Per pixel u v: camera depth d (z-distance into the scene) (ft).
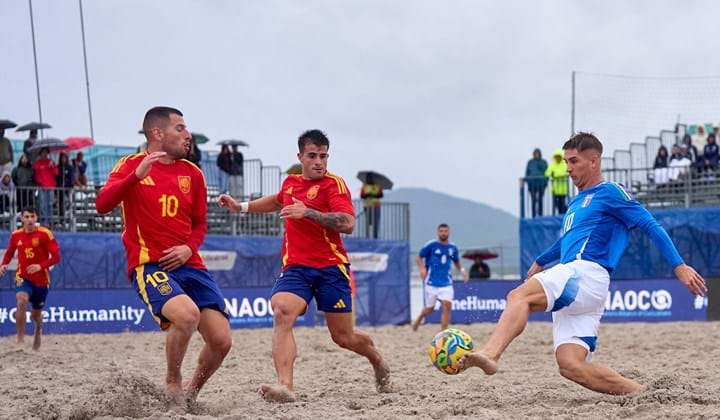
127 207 25.11
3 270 52.85
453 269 122.01
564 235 25.81
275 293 27.76
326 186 28.32
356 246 85.66
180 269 25.39
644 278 84.69
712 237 86.99
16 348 52.54
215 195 88.38
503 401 26.99
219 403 26.89
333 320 28.32
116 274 77.30
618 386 25.59
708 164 91.25
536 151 95.14
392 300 86.79
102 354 49.73
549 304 24.18
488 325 77.20
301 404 26.40
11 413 25.48
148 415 24.45
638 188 95.09
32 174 78.79
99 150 97.55
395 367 40.55
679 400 25.08
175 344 24.30
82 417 24.22
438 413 24.75
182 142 25.45
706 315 82.38
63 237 75.72
